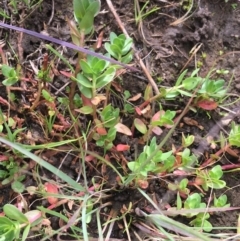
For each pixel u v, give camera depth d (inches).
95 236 7.5
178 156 7.6
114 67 6.9
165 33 8.3
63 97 7.8
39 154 7.6
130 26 8.2
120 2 8.3
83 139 7.5
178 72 8.1
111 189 7.4
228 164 7.9
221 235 7.1
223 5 8.4
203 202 7.7
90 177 7.6
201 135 8.0
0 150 7.5
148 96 7.6
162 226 7.1
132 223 7.5
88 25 6.8
